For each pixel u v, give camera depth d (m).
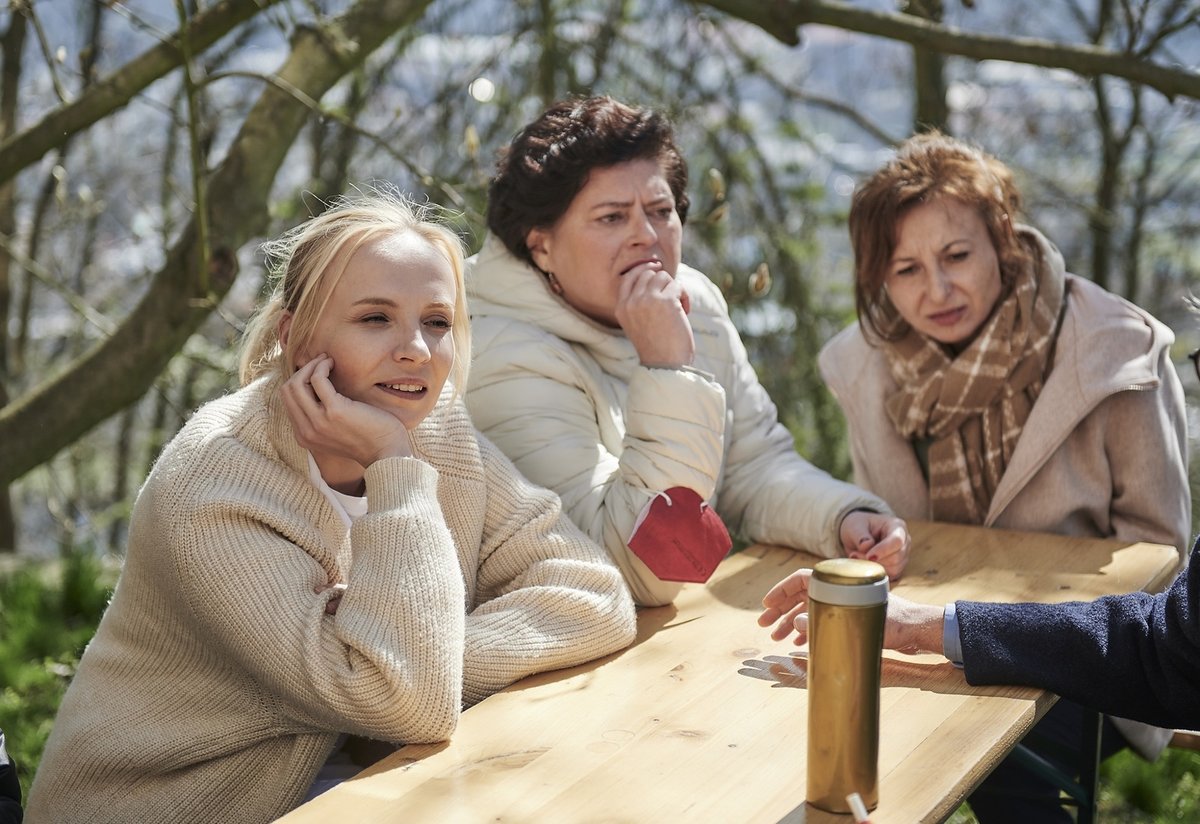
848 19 3.49
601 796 1.42
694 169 4.86
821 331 5.05
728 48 5.05
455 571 1.67
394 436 1.72
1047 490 2.60
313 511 1.76
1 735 1.79
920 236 2.53
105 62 5.96
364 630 1.59
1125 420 2.57
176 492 1.67
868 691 1.35
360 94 4.74
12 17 5.30
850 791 1.36
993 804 2.53
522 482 2.00
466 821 1.37
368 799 1.43
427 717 1.56
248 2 3.16
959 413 2.64
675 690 1.72
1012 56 3.44
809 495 2.37
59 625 4.02
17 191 6.18
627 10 4.88
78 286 6.56
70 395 3.15
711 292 2.55
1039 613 1.75
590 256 2.21
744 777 1.46
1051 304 2.60
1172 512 2.56
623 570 2.08
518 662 1.76
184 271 3.12
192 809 1.71
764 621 1.93
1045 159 5.87
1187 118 5.50
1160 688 1.69
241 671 1.73
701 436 2.07
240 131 3.20
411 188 4.67
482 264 2.34
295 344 1.77
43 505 7.45
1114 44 5.32
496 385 2.23
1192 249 5.93
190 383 5.35
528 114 4.72
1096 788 2.37
